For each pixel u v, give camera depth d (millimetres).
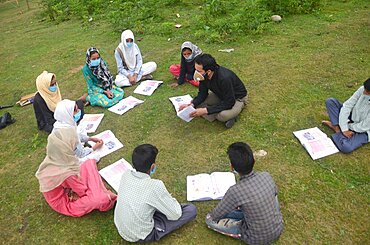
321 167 4004
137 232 3104
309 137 4410
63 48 8617
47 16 12391
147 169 3064
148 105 5504
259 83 5727
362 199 3582
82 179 3680
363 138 4172
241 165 2844
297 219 3426
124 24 9195
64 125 4148
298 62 6258
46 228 3607
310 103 5086
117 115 5359
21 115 5816
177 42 7887
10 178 4367
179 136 4754
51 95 4949
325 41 6980
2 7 16297
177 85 5969
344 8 8680
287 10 8609
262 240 3020
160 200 3047
